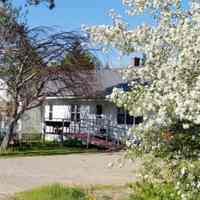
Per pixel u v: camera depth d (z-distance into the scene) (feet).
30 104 93.35
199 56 21.40
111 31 24.98
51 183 45.34
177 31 22.59
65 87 84.58
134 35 24.49
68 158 73.36
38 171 56.75
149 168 24.50
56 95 86.99
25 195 38.27
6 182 47.01
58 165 63.62
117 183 45.70
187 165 22.35
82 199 36.40
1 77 83.20
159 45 23.45
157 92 22.30
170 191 28.07
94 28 25.39
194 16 22.70
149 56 23.76
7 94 89.10
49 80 83.20
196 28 22.08
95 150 88.22
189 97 20.35
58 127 107.14
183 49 21.95
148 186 31.37
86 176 52.13
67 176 52.19
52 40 80.79
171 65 22.03
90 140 96.02
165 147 23.71
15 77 83.05
